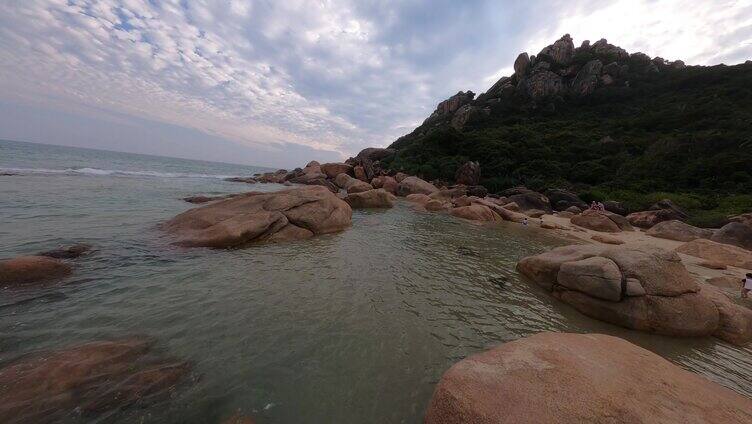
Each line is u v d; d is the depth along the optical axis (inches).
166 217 480.7
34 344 165.3
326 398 147.1
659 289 248.7
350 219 593.3
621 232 818.2
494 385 122.3
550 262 319.6
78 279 249.8
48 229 362.9
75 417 122.3
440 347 198.1
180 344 177.3
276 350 180.1
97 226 395.9
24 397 126.0
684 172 1364.4
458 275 346.6
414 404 147.4
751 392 180.2
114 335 179.5
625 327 249.4
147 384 142.2
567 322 251.9
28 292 221.1
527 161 1924.2
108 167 1467.8
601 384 123.0
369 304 251.4
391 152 2506.2
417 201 1167.0
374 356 182.5
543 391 118.0
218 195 764.6
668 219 927.7
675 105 2130.9
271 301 240.5
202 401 137.9
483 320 242.2
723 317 251.3
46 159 1481.3
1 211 422.3
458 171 1828.2
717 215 898.1
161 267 291.3
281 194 520.1
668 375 135.9
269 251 374.0
